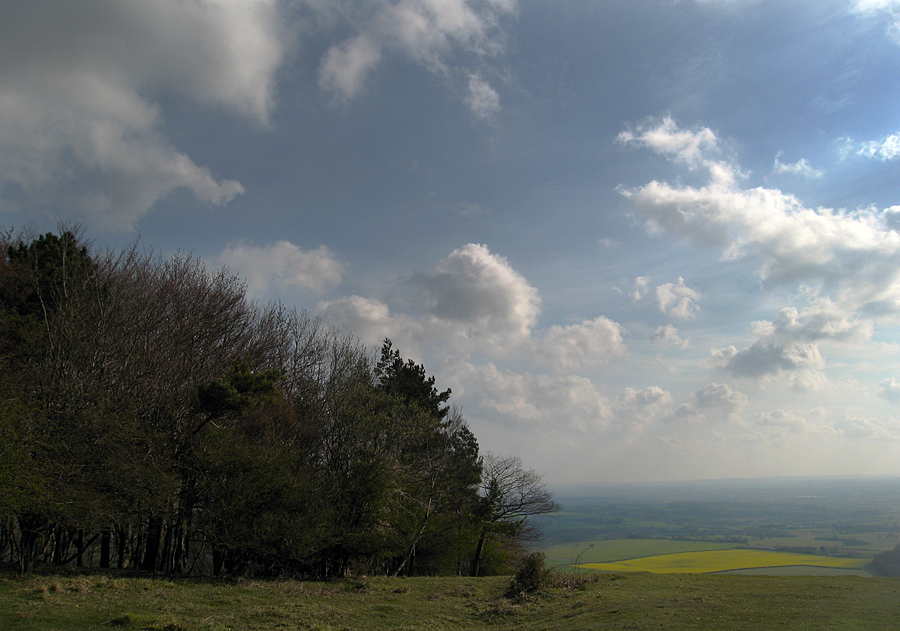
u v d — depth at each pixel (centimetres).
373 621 1688
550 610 1773
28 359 2281
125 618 1402
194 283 3111
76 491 1970
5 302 2395
